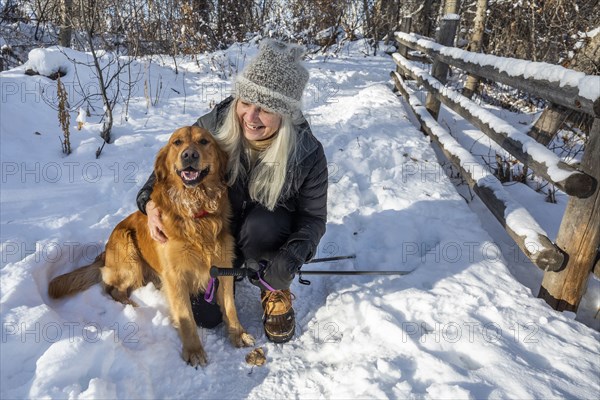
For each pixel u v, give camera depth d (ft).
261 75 7.00
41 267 8.53
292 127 7.54
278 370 7.26
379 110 20.40
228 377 7.11
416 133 17.81
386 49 39.09
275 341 7.84
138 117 18.58
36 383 5.86
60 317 7.48
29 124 15.52
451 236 10.52
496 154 15.17
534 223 8.71
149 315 8.06
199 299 8.13
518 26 29.89
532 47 27.66
